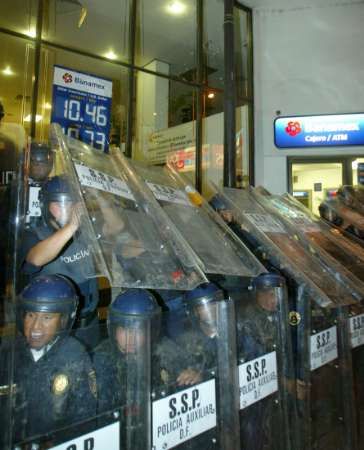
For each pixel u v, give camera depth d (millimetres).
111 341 1473
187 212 2551
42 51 5457
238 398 1752
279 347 2049
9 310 1651
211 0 6691
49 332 1358
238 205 3033
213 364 1702
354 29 6734
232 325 1748
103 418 1338
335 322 2449
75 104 4664
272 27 6977
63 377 1313
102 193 2002
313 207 6699
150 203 2266
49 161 2191
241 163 6883
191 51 6953
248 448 1794
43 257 1822
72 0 5637
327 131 6656
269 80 6906
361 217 4402
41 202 1991
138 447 1377
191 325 1708
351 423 2377
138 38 6723
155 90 6715
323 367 2305
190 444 1552
